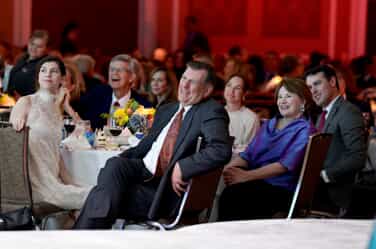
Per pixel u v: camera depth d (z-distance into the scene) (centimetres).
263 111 1456
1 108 1105
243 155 909
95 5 2255
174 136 837
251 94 1537
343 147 924
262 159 896
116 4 2288
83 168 903
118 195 814
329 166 924
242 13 2392
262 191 877
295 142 882
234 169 880
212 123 816
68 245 502
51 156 885
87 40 2248
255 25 2392
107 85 1088
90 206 812
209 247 510
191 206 809
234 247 512
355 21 2381
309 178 841
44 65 905
